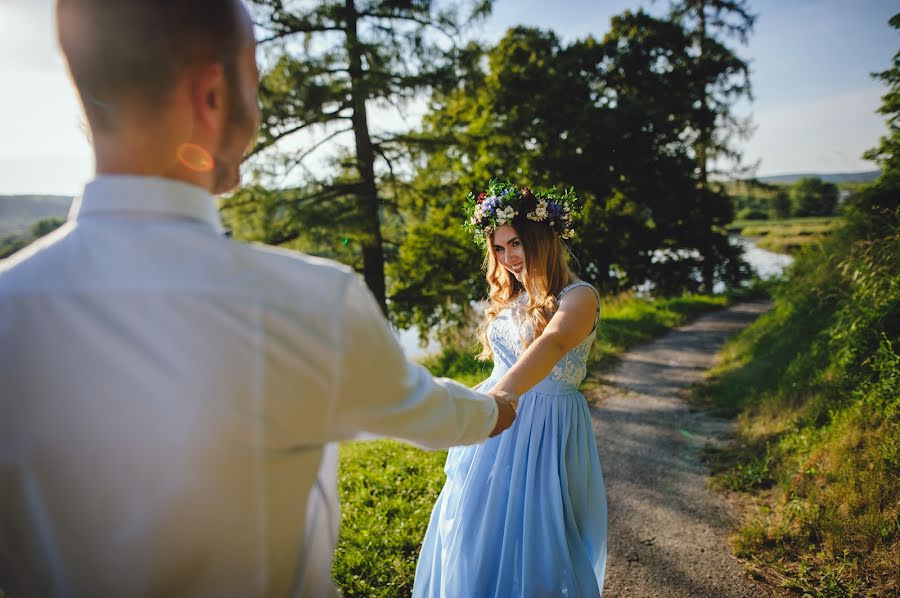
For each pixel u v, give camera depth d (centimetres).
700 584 278
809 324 630
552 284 202
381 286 1067
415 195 1137
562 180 1495
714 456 439
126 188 63
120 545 58
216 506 58
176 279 59
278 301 62
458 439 93
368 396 72
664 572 291
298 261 67
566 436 191
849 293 562
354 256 1086
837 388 418
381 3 875
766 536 306
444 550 193
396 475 378
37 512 58
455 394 93
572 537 184
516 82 1486
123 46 61
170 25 62
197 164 68
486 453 196
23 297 58
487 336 226
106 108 63
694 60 1725
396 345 76
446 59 912
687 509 358
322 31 879
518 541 183
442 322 1289
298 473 67
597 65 1666
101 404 56
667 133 1647
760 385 567
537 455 189
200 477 57
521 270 208
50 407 57
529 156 1515
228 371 58
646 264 1855
